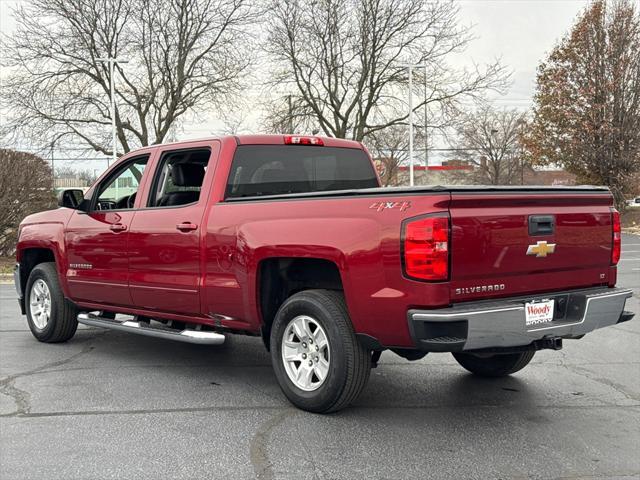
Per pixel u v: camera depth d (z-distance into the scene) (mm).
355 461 4035
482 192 4383
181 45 32312
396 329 4387
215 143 5844
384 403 5250
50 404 5188
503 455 4145
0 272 16469
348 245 4555
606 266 5168
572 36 36031
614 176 36000
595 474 3857
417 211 4262
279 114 34844
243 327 5480
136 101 33625
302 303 4918
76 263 6949
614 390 5652
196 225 5668
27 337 7965
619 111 35188
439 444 4332
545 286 4746
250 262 5188
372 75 34188
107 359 6770
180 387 5699
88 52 31703
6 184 18281
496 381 5953
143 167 6645
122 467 3941
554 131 37312
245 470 3900
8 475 3820
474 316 4176
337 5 33375
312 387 4941
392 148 45500
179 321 6090
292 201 5020
